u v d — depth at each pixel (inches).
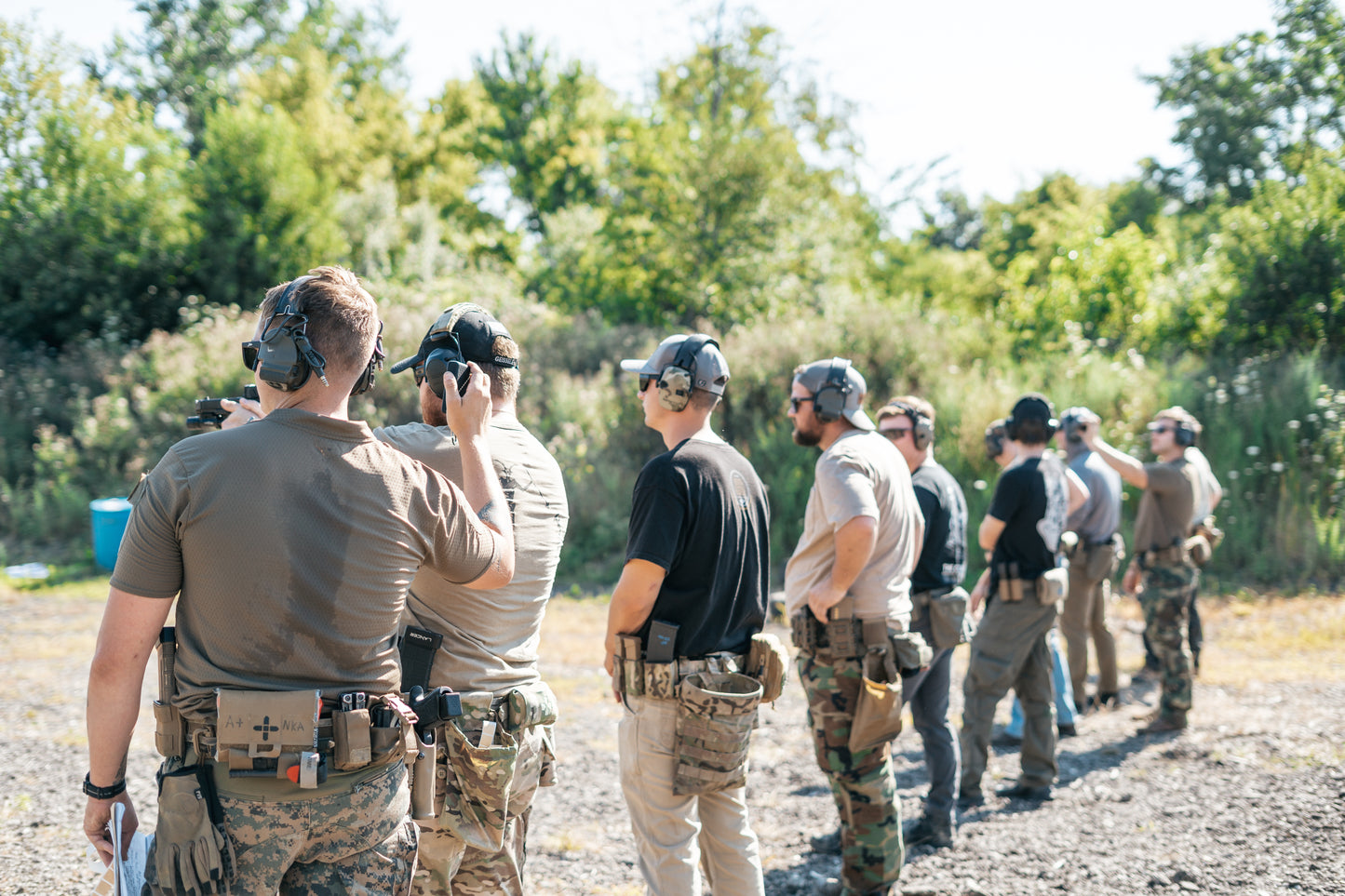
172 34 1298.0
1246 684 229.1
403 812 65.2
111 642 59.1
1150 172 1390.3
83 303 677.3
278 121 754.8
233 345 516.4
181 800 59.4
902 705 116.3
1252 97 1197.1
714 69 724.0
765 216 670.5
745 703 96.4
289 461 62.1
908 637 119.6
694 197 676.7
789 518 398.6
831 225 720.3
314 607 61.2
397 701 64.7
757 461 420.2
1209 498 222.4
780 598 315.6
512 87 1470.2
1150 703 222.4
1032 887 125.8
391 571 64.9
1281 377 424.8
